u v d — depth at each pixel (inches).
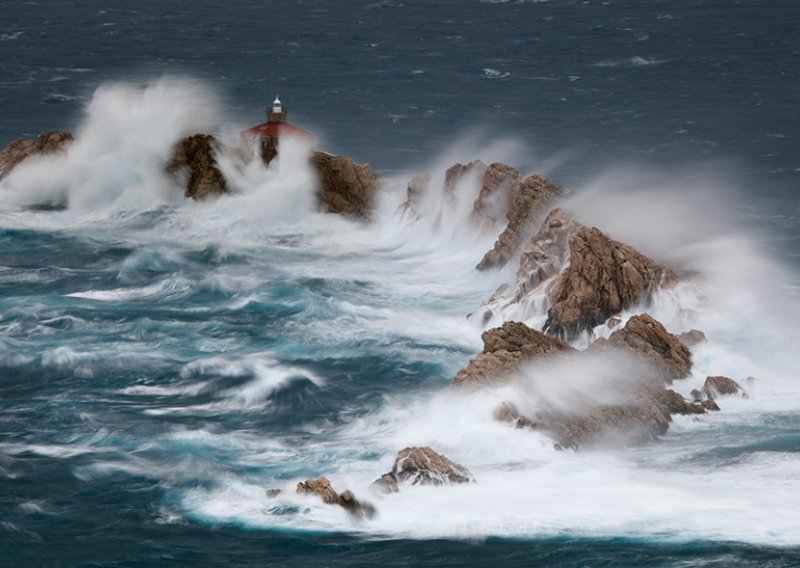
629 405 6599.4
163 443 6471.5
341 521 5585.6
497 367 6811.0
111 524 5620.1
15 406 6963.6
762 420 6604.3
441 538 5408.5
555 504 5684.1
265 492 5890.8
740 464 6067.9
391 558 5275.6
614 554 5251.0
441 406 6697.8
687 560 5196.9
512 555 5275.6
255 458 6309.1
